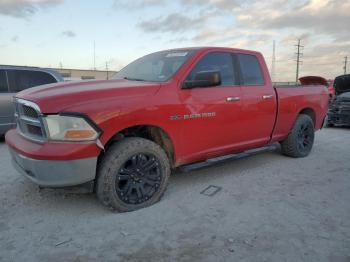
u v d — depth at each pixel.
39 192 3.81
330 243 2.71
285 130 5.28
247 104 4.38
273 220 3.13
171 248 2.62
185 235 2.83
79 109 2.89
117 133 3.34
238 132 4.36
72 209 3.36
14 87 7.03
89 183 3.14
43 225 3.00
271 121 4.88
